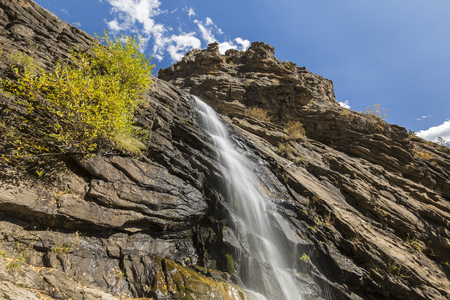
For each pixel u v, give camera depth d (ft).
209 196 25.52
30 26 22.91
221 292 17.44
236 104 54.85
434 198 39.47
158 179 22.15
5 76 17.66
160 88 35.94
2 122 15.56
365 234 28.32
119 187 18.86
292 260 23.25
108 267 16.46
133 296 15.65
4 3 21.29
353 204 33.91
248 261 21.35
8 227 13.75
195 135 30.17
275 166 35.73
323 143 49.52
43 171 15.93
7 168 14.52
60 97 17.39
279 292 20.36
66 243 15.49
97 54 25.30
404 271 25.23
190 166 26.48
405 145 44.47
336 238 26.78
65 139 16.66
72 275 14.56
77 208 16.12
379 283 24.27
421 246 30.63
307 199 31.01
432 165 44.42
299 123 51.16
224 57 79.77
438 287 24.89
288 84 56.13
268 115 54.90
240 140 39.40
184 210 22.25
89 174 18.22
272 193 30.42
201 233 23.15
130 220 18.45
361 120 47.62
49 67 21.67
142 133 24.25
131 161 21.26
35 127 16.97
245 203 26.04
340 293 22.70
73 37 26.84
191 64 74.38
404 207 35.50
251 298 18.49
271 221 25.62
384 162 43.04
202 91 60.34
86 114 17.71
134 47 26.35
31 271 12.85
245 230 23.68
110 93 19.07
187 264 20.38
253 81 60.18
